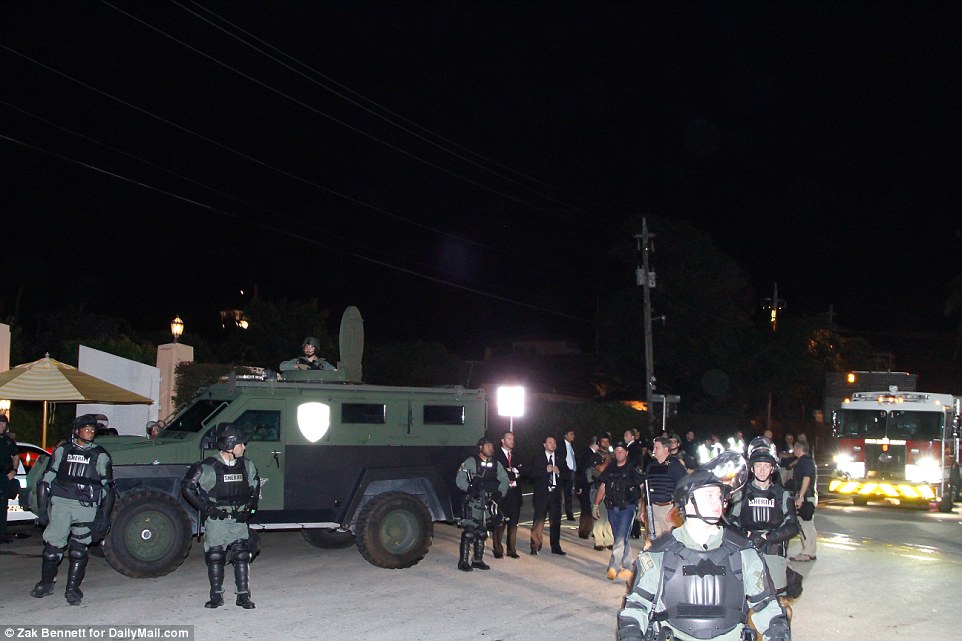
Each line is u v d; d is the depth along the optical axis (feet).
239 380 39.50
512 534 42.75
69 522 30.81
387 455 40.45
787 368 144.25
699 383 146.92
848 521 65.10
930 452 75.31
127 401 54.85
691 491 14.49
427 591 34.45
